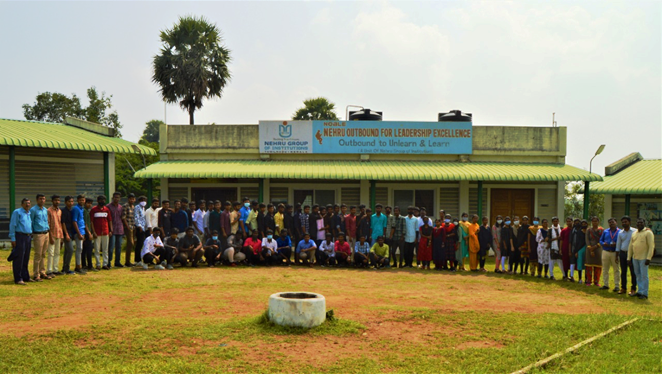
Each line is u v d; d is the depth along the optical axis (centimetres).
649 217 2120
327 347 686
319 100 3603
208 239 1493
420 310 910
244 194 2033
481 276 1406
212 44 3136
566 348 699
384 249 1513
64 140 1869
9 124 1930
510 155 2102
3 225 1855
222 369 597
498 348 697
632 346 712
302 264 1552
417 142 2067
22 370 593
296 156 2066
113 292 1058
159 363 610
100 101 4022
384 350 680
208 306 937
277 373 588
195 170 1869
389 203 2058
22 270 1143
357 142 2058
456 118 2127
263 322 789
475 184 2073
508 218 1466
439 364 625
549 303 1045
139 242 1438
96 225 1334
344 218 1584
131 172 3609
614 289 1209
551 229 1372
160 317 841
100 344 686
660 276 1532
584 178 1936
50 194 1980
